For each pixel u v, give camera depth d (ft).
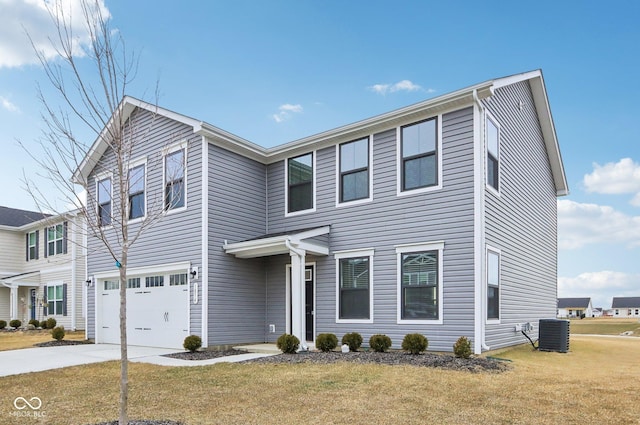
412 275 37.40
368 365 29.55
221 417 19.08
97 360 36.14
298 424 18.04
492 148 38.04
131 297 48.80
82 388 25.41
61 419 19.24
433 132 37.45
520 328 42.19
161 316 45.27
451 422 18.06
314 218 44.60
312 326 43.75
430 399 21.34
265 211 48.60
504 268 38.99
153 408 20.70
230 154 45.16
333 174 43.62
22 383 27.27
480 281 33.73
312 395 22.52
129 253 49.03
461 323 34.24
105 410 20.56
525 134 47.37
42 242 83.20
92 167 53.42
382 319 38.68
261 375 27.61
